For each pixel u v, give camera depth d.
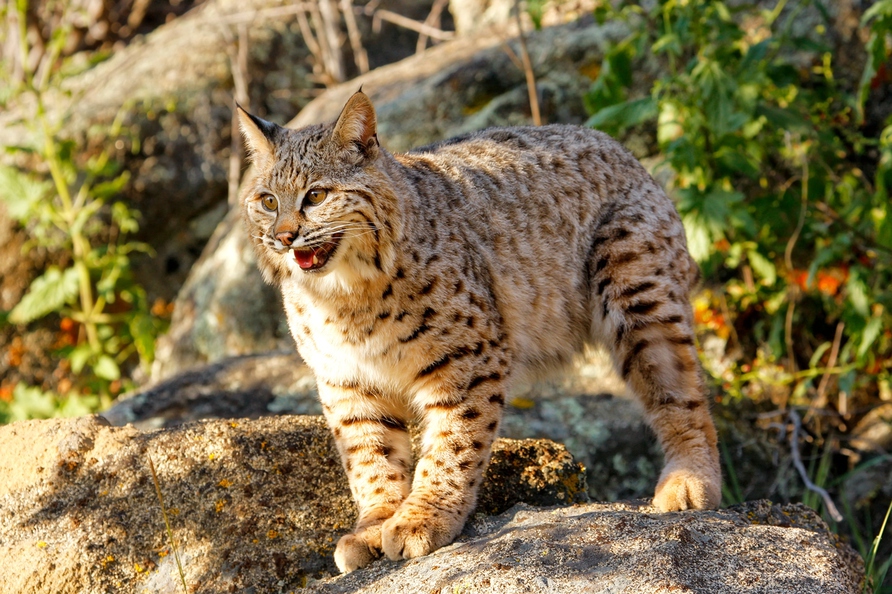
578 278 5.96
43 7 13.38
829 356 8.64
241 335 9.62
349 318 5.11
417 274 5.05
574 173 6.03
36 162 11.26
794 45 8.00
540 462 5.48
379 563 4.66
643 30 8.20
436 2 13.89
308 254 5.02
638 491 7.06
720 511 4.95
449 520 4.82
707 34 8.00
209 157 11.84
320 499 5.18
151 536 4.94
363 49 13.24
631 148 9.23
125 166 11.54
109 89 11.95
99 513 5.01
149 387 8.04
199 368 8.20
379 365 5.17
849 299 7.80
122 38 14.05
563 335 5.96
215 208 11.92
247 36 12.46
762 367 8.38
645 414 5.93
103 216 11.38
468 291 5.17
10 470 5.25
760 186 8.70
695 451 5.66
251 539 4.95
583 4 10.44
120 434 5.38
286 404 7.60
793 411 7.83
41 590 4.73
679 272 6.00
